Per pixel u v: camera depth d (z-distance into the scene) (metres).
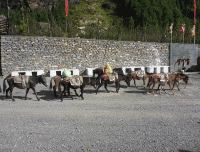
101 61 21.62
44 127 5.94
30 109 7.99
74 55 20.23
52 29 23.48
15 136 5.27
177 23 47.53
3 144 4.79
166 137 5.24
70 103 9.11
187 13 57.34
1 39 17.03
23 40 17.88
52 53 19.23
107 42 21.69
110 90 12.63
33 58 18.45
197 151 4.47
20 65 17.94
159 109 8.03
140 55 23.73
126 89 12.98
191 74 22.64
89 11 53.28
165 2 57.03
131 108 8.18
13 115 7.13
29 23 22.91
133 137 5.21
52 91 12.13
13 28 21.02
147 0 54.38
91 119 6.71
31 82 9.47
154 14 50.00
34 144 4.79
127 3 54.34
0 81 15.23
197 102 9.29
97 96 10.75
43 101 9.50
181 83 15.53
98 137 5.21
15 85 9.34
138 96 10.73
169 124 6.24
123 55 22.70
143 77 13.12
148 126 6.05
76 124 6.21
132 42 23.02
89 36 25.92
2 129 5.77
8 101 9.39
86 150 4.48
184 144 4.83
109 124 6.21
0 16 23.92
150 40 30.53
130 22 46.94
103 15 52.41
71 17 48.34
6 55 17.33
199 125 6.18
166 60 25.42
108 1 60.19
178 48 25.89
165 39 29.72
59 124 6.20
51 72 18.91
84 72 20.86
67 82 9.45
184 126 6.08
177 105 8.70
